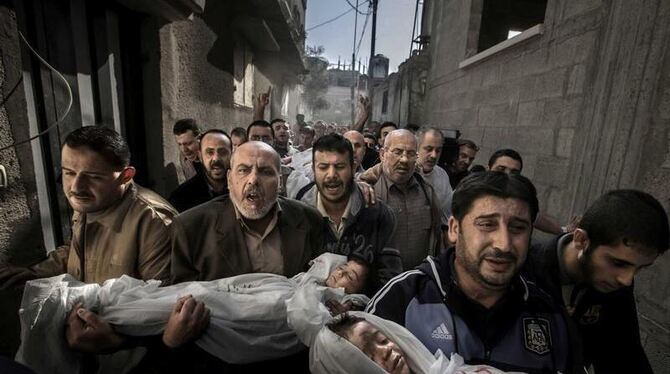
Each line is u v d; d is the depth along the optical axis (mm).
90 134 1272
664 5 2273
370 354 924
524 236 928
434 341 1011
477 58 5551
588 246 1100
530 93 4074
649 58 2361
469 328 1009
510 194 916
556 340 997
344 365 923
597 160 2820
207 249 1440
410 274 1140
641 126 2391
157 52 2875
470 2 6359
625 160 2512
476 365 936
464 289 1040
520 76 4332
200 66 3975
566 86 3395
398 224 2416
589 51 3066
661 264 2176
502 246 900
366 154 4977
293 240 1582
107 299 1193
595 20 3008
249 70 6684
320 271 1424
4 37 1531
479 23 6371
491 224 922
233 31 5344
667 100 2225
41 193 1824
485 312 1013
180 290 1245
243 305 1217
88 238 1428
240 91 6000
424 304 1058
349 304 1312
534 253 1290
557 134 3484
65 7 2035
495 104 5012
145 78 2852
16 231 1629
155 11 2672
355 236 1890
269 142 3902
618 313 1239
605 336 1269
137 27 2762
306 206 1714
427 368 905
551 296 1104
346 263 1480
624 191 1074
